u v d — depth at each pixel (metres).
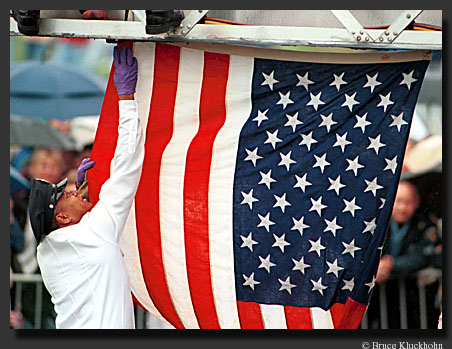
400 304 24.53
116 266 14.97
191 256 16.80
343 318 16.38
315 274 16.42
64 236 14.96
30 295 25.19
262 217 16.59
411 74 16.23
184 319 17.19
